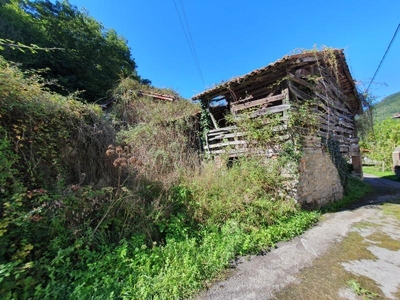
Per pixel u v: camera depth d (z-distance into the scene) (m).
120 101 9.97
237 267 2.40
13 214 1.91
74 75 11.18
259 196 4.27
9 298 1.60
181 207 3.49
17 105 2.61
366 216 4.40
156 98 10.70
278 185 4.53
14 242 1.93
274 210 3.88
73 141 3.45
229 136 5.95
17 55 8.49
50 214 2.24
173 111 9.14
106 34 16.70
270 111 5.08
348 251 2.79
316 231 3.54
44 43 10.09
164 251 2.51
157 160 4.72
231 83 5.77
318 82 6.14
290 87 4.94
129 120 8.66
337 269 2.33
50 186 2.70
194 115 7.32
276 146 4.86
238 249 2.74
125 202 2.89
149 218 2.94
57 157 3.10
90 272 2.01
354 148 9.02
